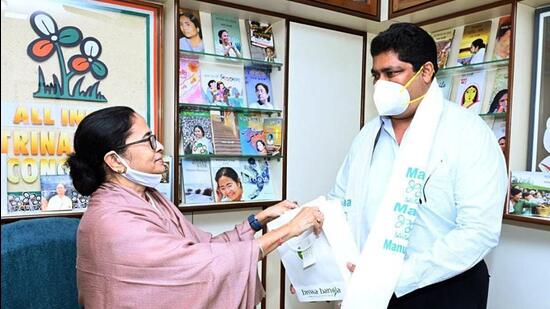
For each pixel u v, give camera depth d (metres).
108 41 1.53
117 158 1.08
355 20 2.03
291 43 1.97
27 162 1.39
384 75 1.24
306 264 1.35
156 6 1.62
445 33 2.05
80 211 1.45
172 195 1.62
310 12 1.92
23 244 1.11
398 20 2.02
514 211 1.59
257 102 1.98
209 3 1.76
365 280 1.19
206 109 1.86
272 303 2.00
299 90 2.01
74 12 1.47
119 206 1.05
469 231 1.11
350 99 2.19
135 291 1.00
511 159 1.63
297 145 2.01
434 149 1.21
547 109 1.62
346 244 1.29
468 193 1.14
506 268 1.85
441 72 2.02
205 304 1.04
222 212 1.90
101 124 1.07
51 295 1.15
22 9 1.38
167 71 1.65
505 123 1.77
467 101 1.91
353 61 2.19
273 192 2.01
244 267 1.08
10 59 1.36
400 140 1.32
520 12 1.63
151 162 1.12
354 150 1.47
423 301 1.28
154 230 1.04
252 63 1.97
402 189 1.20
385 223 1.20
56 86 1.44
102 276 1.01
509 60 1.63
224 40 1.91
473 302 1.25
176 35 1.61
